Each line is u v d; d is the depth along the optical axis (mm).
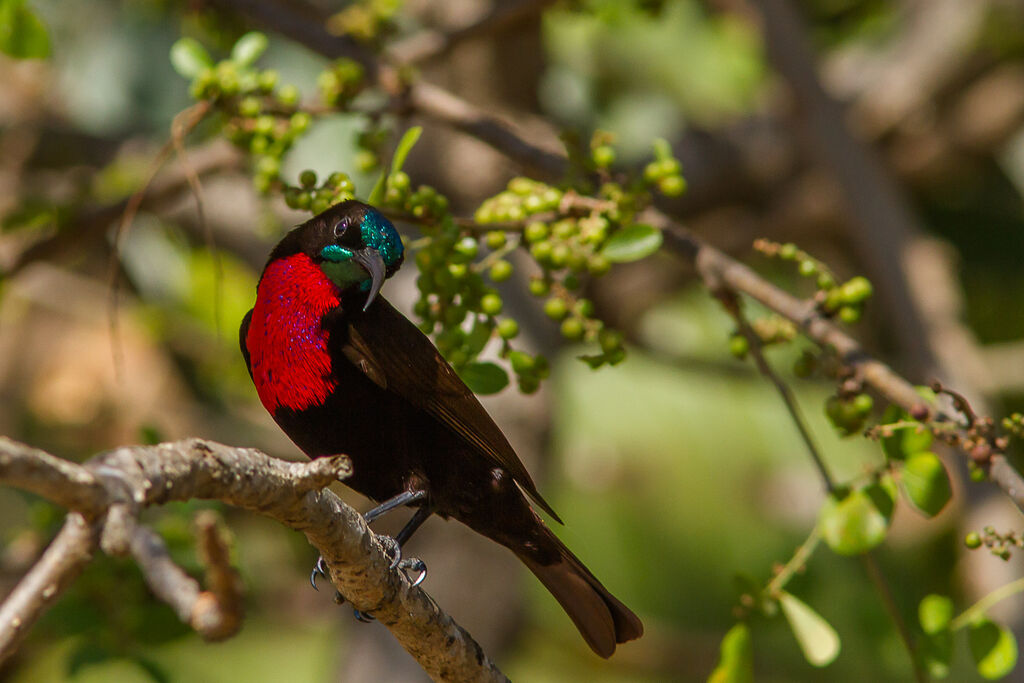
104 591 8570
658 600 13844
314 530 4809
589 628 7172
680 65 13656
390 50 9141
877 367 6398
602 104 13438
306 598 12984
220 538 6910
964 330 9922
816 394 14117
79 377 12492
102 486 3502
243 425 12836
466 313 6559
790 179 13227
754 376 13602
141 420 12391
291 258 6727
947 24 13328
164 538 8773
